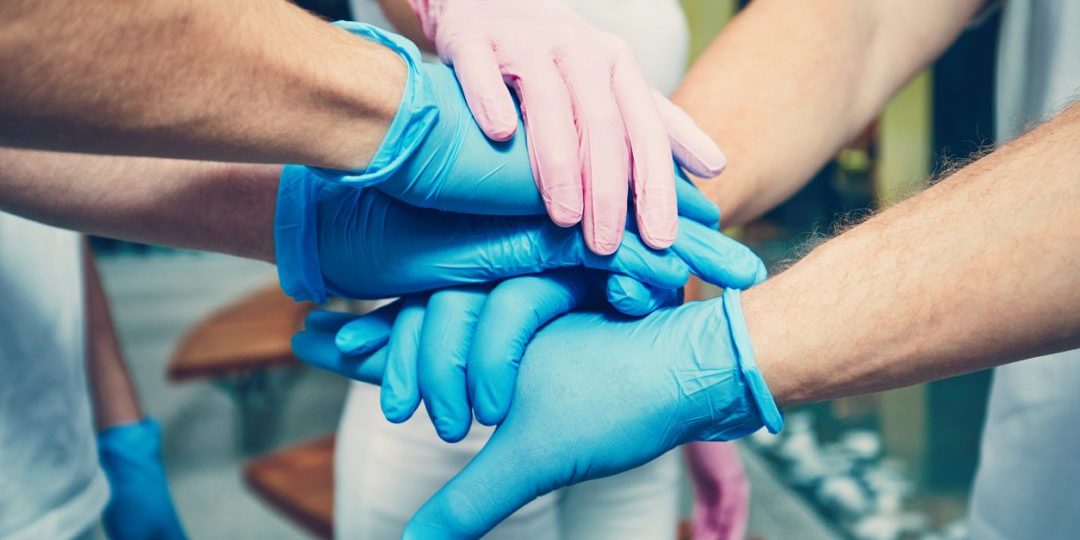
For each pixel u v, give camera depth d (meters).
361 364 0.76
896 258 0.60
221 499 2.98
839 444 3.21
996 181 0.59
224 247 0.80
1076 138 0.57
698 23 5.58
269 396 3.41
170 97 0.49
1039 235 0.55
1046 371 0.85
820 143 0.96
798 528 2.61
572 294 0.74
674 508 1.22
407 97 0.58
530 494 0.66
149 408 3.87
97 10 0.44
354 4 1.08
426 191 0.64
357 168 0.60
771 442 3.24
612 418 0.65
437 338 0.69
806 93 0.94
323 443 2.17
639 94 0.71
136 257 7.47
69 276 0.97
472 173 0.64
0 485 0.89
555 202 0.65
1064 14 0.85
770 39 0.98
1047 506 0.88
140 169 0.78
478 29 0.70
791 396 0.64
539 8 0.75
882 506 2.69
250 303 3.48
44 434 0.93
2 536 0.90
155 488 1.19
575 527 1.16
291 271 0.74
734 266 0.72
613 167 0.67
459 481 0.65
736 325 0.64
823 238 0.76
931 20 1.00
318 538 1.85
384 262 0.71
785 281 0.66
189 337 3.07
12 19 0.42
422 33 0.91
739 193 0.90
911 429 3.32
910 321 0.58
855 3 0.97
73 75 0.45
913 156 5.04
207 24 0.48
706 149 0.74
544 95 0.66
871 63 1.00
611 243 0.67
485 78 0.64
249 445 3.32
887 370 0.60
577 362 0.67
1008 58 0.95
